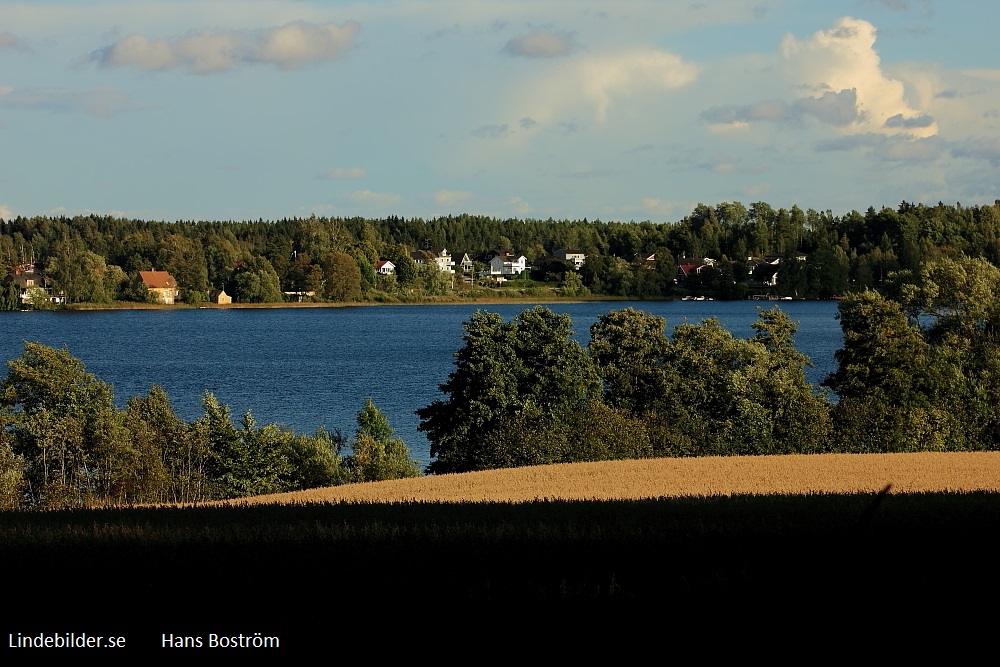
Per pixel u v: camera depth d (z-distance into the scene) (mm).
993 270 127812
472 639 25172
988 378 115188
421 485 78438
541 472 85562
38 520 41312
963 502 39281
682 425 109125
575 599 26672
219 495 100438
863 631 25141
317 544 31953
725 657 24375
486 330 111375
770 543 31391
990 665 24078
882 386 116688
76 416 102188
